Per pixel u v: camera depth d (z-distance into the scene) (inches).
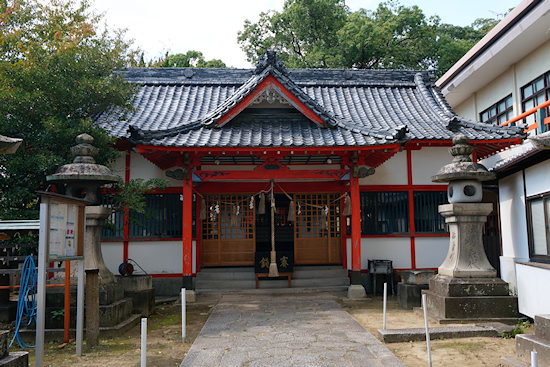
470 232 358.6
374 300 444.8
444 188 522.6
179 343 286.2
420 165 524.1
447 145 500.4
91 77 390.6
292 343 280.1
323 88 637.3
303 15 1129.4
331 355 253.1
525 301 319.6
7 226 266.8
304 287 500.7
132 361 247.8
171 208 506.0
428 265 510.9
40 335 221.0
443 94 653.3
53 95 362.9
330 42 1155.9
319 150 418.3
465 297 331.6
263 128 455.5
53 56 370.9
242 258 539.8
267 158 450.3
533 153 297.9
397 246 513.3
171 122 519.8
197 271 512.1
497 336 289.4
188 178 447.2
